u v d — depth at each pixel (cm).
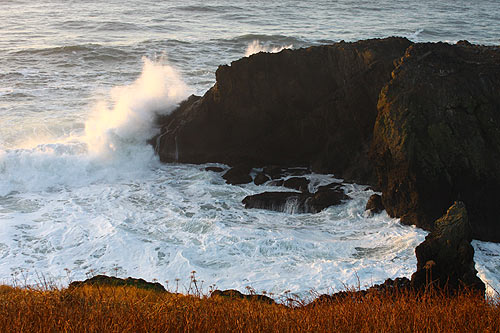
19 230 1767
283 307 923
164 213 1917
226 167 2405
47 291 884
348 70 2312
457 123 1806
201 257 1576
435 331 660
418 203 1794
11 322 671
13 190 2136
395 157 1847
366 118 2225
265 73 2416
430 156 1811
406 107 1838
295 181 2164
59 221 1841
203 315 713
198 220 1827
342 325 686
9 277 1466
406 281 1156
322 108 2330
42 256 1605
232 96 2450
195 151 2473
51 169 2253
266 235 1706
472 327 668
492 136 1795
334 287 1360
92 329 639
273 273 1468
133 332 646
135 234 1738
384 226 1800
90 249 1641
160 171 2403
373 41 2359
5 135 2531
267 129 2445
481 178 1791
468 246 1133
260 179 2220
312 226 1817
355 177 2167
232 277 1457
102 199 2056
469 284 1098
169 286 1423
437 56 1895
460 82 1816
